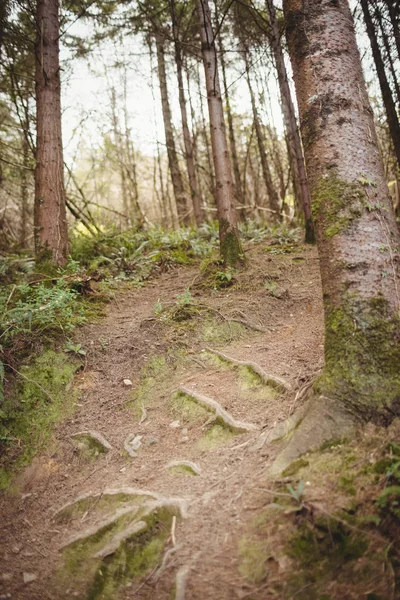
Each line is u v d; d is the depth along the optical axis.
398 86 6.29
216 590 1.97
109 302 5.76
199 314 4.98
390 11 5.79
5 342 4.23
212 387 3.73
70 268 5.97
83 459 3.33
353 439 2.40
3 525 2.90
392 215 2.79
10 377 3.96
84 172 17.36
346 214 2.71
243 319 4.85
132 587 2.17
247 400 3.43
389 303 2.60
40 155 6.07
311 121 2.88
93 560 2.37
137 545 2.36
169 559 2.21
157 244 8.05
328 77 2.81
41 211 5.97
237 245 6.25
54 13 6.32
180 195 12.30
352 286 2.65
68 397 3.95
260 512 2.25
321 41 2.85
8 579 2.44
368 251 2.65
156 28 8.44
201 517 2.40
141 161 17.64
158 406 3.75
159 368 4.26
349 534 1.95
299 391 3.20
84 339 4.66
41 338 4.43
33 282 5.03
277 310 5.06
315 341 4.08
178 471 2.89
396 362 2.51
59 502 2.97
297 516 2.10
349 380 2.56
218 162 6.30
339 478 2.19
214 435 3.16
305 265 6.48
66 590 2.29
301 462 2.40
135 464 3.12
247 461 2.73
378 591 1.74
